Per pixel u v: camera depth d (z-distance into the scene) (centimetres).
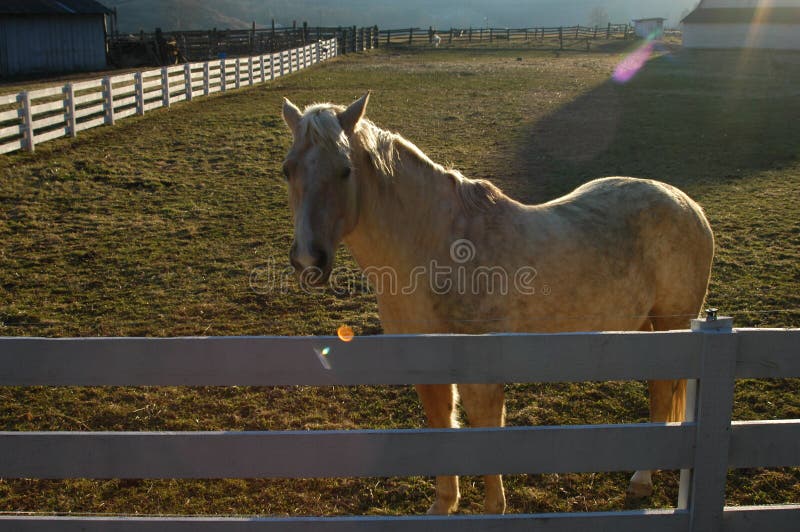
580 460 239
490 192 335
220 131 1573
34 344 221
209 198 1076
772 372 238
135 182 1147
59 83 2436
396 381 230
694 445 242
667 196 376
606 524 245
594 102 2042
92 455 230
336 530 237
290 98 2073
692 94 2223
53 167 1195
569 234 336
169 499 376
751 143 1457
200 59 3581
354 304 670
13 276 737
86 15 2988
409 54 3997
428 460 235
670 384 371
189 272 759
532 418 460
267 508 369
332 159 280
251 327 614
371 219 311
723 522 248
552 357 233
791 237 847
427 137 1538
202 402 485
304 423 457
